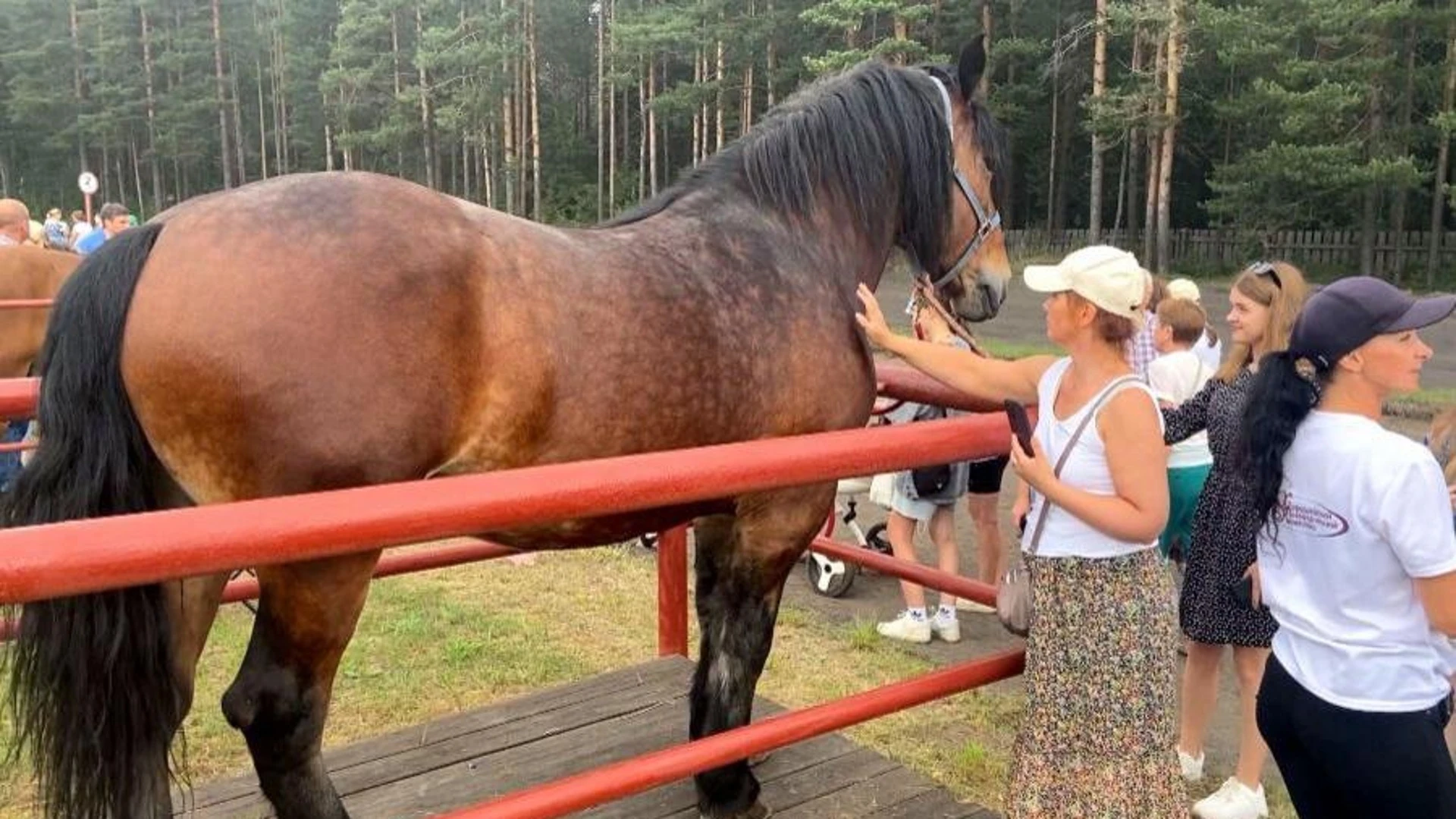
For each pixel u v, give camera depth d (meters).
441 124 45.00
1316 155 24.69
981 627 5.53
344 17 53.12
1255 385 2.18
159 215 2.04
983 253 3.44
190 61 56.47
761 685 4.68
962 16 33.09
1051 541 2.10
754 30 35.91
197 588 2.16
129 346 1.84
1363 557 2.02
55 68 57.75
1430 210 31.83
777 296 2.61
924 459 1.82
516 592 5.87
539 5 46.91
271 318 1.83
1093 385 2.05
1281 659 2.20
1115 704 2.06
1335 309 2.04
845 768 3.12
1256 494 2.16
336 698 4.43
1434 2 28.30
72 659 1.69
